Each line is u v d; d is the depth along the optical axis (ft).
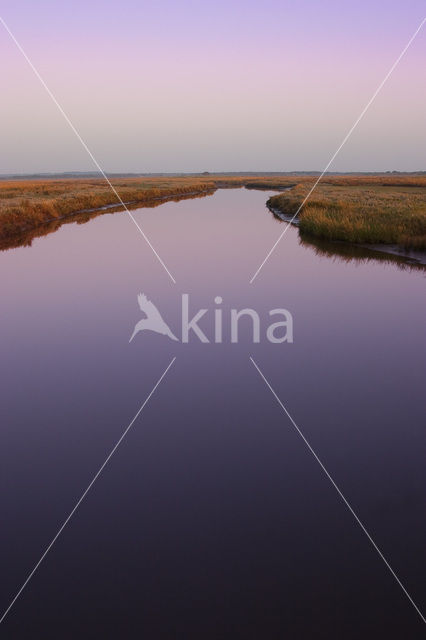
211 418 16.76
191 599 9.18
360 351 23.32
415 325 27.12
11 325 28.07
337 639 8.35
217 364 21.99
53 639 8.41
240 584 9.47
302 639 8.36
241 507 11.84
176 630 8.56
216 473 13.39
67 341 25.30
